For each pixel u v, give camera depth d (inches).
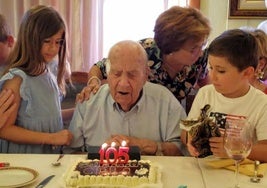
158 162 59.2
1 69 73.4
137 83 63.4
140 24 139.3
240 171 55.0
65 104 95.6
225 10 136.6
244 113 62.9
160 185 49.5
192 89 84.8
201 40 71.7
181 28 70.7
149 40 79.3
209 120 57.1
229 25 136.7
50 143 67.4
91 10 136.5
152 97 70.2
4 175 52.8
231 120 56.5
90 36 137.9
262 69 73.2
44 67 70.9
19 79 67.6
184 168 57.0
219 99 64.5
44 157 60.6
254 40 60.1
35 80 69.5
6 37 73.9
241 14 134.0
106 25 139.7
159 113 70.3
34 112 69.5
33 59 68.7
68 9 137.0
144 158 60.8
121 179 49.8
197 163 58.9
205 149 57.2
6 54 74.3
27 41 68.2
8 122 66.9
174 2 136.0
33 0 137.0
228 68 58.3
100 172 51.8
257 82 74.9
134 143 64.8
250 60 58.9
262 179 53.4
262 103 62.6
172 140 69.4
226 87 60.0
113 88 63.7
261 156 59.0
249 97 62.9
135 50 62.5
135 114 69.0
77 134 70.9
